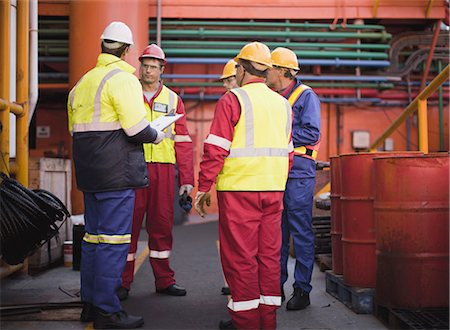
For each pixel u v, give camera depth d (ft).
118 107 10.52
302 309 12.59
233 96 10.38
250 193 10.23
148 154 14.05
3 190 11.37
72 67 29.22
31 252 12.23
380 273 10.73
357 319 11.59
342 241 12.46
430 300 10.14
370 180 11.97
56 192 17.52
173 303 13.30
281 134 10.69
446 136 39.75
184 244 24.52
